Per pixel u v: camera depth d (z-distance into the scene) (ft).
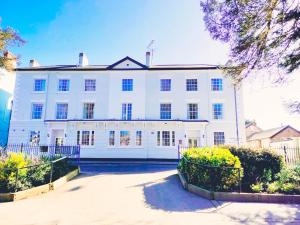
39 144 86.48
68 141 85.40
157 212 23.85
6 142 96.07
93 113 89.35
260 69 27.53
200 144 84.07
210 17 26.61
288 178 32.81
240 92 87.25
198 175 32.99
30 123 88.58
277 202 27.27
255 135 140.97
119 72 91.04
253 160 35.68
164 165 66.74
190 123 84.53
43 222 20.65
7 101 98.53
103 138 85.61
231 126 84.94
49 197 30.09
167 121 83.41
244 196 27.91
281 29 24.14
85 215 22.82
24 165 32.24
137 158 83.61
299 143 62.64
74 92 90.89
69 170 45.52
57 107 90.63
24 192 29.53
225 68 29.50
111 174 48.01
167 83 90.22
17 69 92.27
